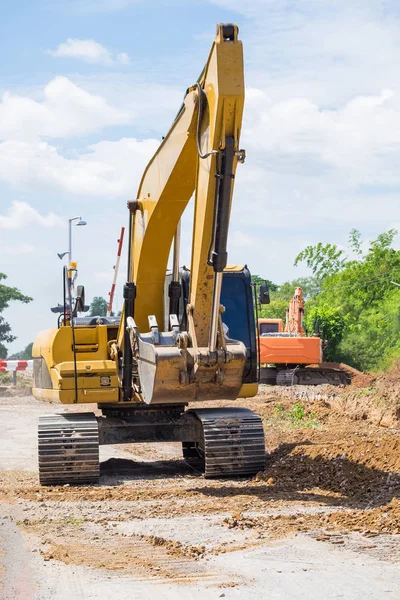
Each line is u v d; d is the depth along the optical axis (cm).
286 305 9569
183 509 1331
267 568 960
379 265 7294
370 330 5788
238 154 1294
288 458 1722
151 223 1598
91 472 1625
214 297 1348
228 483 1603
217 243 1319
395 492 1341
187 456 1998
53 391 1739
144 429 1742
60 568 976
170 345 1428
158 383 1413
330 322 5891
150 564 989
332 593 862
